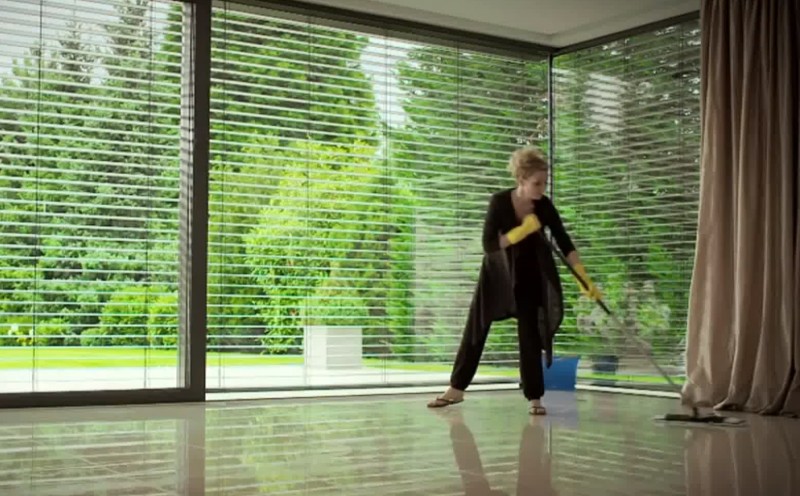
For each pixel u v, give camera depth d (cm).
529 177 486
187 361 561
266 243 593
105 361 545
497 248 493
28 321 526
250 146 589
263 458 337
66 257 537
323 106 616
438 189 662
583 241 685
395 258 640
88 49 546
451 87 672
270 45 598
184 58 569
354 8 620
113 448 362
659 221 630
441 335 657
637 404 561
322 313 610
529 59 708
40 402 522
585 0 607
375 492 272
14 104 526
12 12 525
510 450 360
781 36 528
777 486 289
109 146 550
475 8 629
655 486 286
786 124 521
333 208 618
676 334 616
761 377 516
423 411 510
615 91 666
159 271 560
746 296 530
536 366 492
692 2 600
